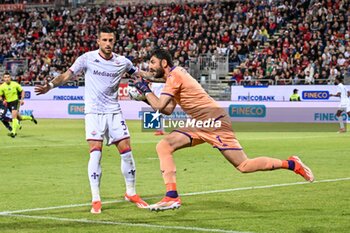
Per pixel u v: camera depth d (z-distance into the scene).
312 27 53.16
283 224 10.55
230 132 11.35
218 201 12.97
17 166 19.44
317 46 50.44
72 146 26.55
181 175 17.20
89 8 66.06
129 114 49.56
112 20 62.75
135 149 25.25
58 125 41.97
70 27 63.75
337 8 53.78
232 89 47.72
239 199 13.20
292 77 49.12
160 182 15.92
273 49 52.09
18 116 33.19
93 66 12.23
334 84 45.03
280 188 14.77
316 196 13.57
